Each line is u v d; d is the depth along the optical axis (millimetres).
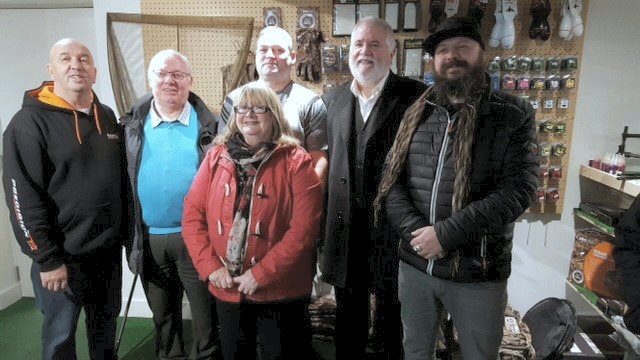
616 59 2531
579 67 2535
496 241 1523
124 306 2916
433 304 1735
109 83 2656
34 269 1933
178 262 2135
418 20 2475
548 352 2025
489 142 1488
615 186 2312
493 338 1633
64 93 1849
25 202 1753
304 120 2010
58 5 2814
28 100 1787
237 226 1651
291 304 1712
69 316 1947
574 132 2629
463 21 1529
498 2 2396
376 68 1846
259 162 1661
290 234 1643
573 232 2736
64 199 1828
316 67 2535
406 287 1761
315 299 2736
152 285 2211
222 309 1725
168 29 2578
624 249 1650
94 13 2572
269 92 1656
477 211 1447
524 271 2818
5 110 2963
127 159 2051
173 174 2016
